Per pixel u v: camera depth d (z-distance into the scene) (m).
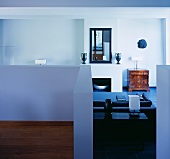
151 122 4.77
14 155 3.17
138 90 9.98
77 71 4.63
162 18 9.69
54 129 4.23
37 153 3.22
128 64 10.50
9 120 4.68
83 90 2.31
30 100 4.67
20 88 4.65
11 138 3.76
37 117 4.70
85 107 2.21
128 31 10.37
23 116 4.69
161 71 2.99
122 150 4.42
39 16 8.73
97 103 5.12
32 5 5.36
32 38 10.09
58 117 4.70
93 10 7.27
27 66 4.66
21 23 10.04
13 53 10.12
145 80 9.94
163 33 10.16
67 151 3.28
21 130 4.17
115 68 9.41
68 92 4.66
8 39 10.08
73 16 8.84
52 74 4.64
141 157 4.14
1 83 4.65
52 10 7.40
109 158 4.10
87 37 9.41
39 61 9.67
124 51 10.45
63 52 10.13
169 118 2.64
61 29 10.05
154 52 10.43
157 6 5.39
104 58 9.61
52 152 3.26
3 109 4.68
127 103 5.01
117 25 9.40
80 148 2.23
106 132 4.59
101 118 4.52
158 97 3.19
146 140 4.80
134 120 4.50
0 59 10.14
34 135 3.90
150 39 10.38
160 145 3.13
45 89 4.66
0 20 10.02
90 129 2.22
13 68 4.61
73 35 10.06
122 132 4.57
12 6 5.35
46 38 10.09
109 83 9.52
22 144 3.52
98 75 9.45
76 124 2.22
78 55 10.12
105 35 9.52
